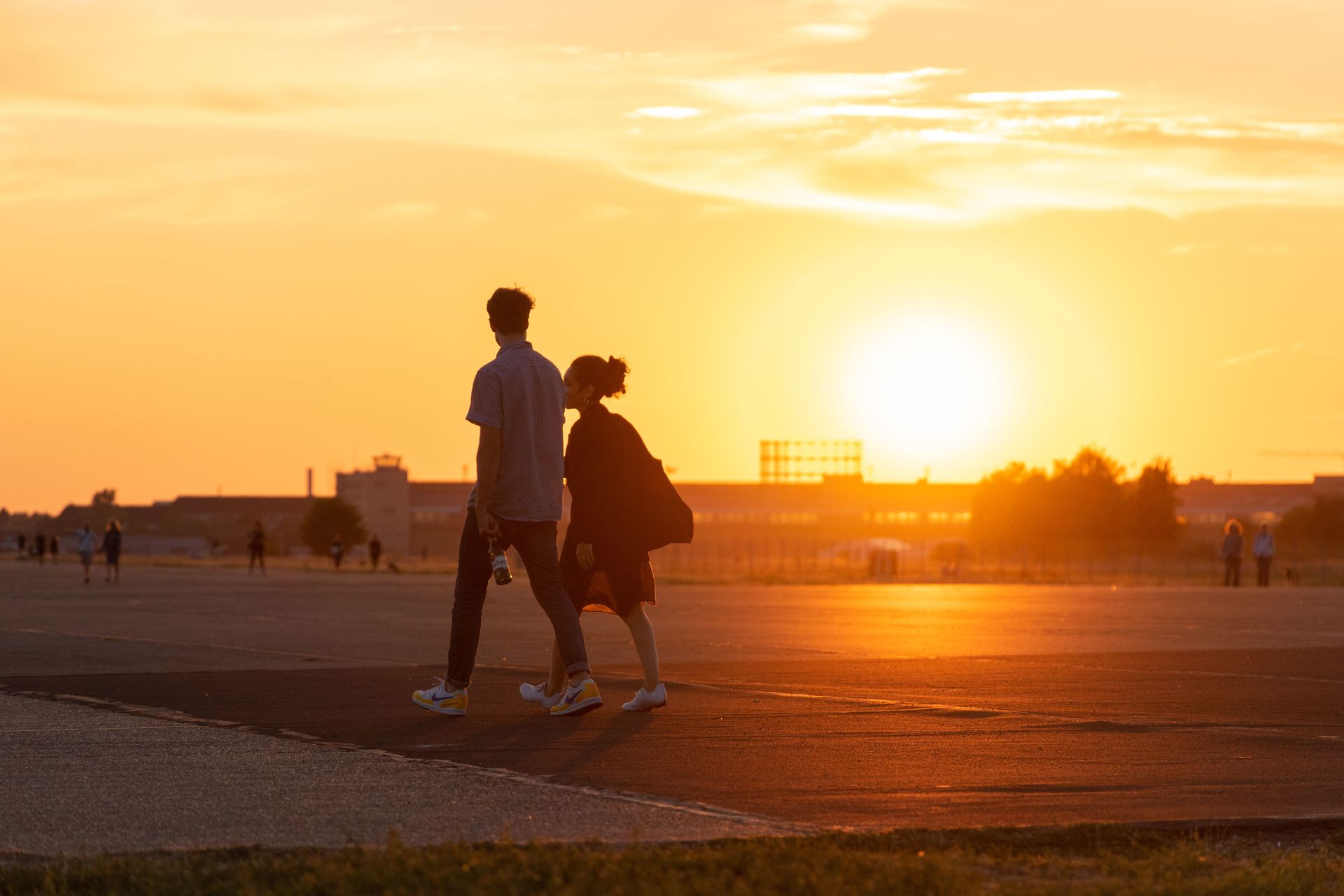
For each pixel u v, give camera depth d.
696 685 16.55
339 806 9.19
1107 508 158.62
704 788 9.89
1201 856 8.01
